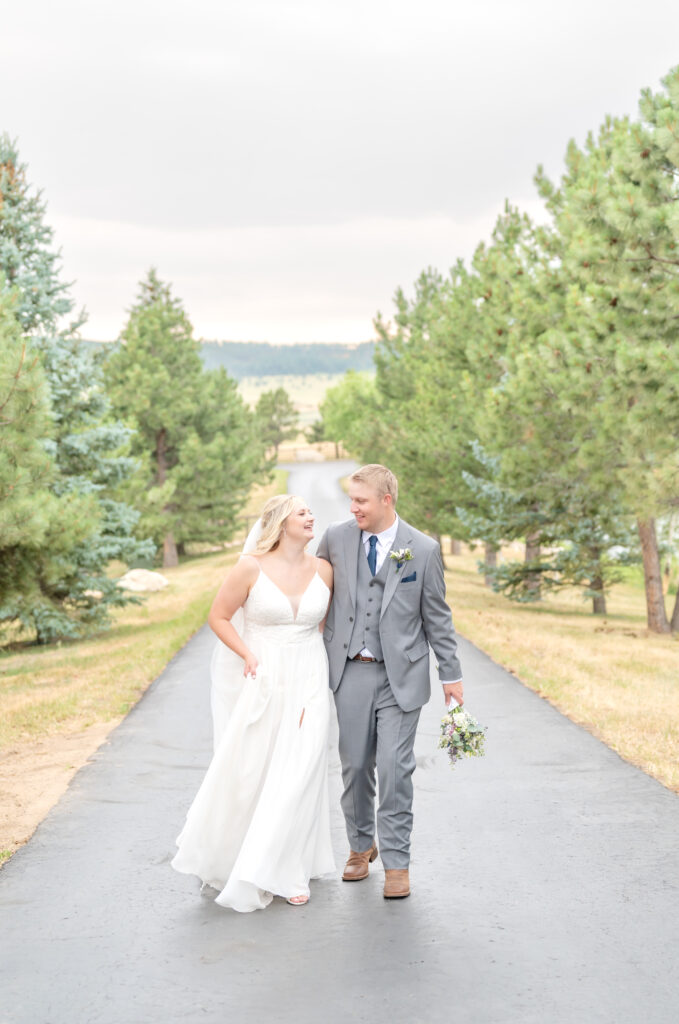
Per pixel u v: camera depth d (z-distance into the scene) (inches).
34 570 754.8
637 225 573.3
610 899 197.6
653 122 597.0
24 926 187.9
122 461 965.8
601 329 626.8
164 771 308.2
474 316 1200.2
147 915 193.0
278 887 195.3
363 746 207.6
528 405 748.6
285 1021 149.3
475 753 207.8
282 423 5580.7
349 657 206.2
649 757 315.3
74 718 405.7
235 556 2031.3
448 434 1153.4
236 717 202.7
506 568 1080.2
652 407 613.0
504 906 194.9
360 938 180.1
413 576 204.1
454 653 209.6
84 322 923.4
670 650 730.2
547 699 432.1
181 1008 154.1
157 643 703.7
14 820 258.8
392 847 201.2
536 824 249.3
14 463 564.1
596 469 719.1
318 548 215.2
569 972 164.7
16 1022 150.3
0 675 658.8
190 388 1898.4
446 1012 151.3
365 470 205.8
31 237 886.4
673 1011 150.7
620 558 1067.3
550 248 838.5
